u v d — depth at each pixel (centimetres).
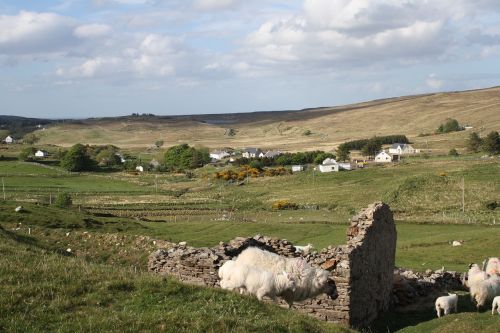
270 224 7338
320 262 2425
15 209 5806
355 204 10725
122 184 15038
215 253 2689
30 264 1884
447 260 4675
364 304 2538
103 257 4197
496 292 2634
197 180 16088
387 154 18800
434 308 2812
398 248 5456
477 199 10112
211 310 1577
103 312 1516
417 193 10900
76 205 10262
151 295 1658
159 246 4341
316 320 1752
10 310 1478
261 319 1572
